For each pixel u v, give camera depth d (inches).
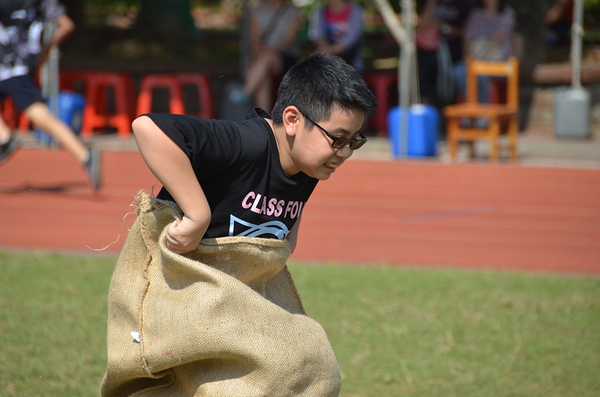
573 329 273.4
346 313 282.5
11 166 550.6
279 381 137.0
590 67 754.8
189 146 130.9
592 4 1096.2
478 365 238.7
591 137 732.0
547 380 228.4
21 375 214.8
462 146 689.0
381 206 465.7
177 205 140.6
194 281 139.1
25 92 416.5
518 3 802.2
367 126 773.9
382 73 797.9
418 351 248.8
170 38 1112.2
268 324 138.9
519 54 710.5
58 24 450.3
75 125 665.6
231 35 1242.6
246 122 142.7
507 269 365.1
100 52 1067.9
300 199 150.8
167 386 149.0
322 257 376.8
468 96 621.3
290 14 678.5
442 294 311.6
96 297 290.4
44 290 295.4
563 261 376.8
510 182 521.0
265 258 144.9
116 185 502.0
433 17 673.0
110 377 151.2
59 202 454.0
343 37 678.5
